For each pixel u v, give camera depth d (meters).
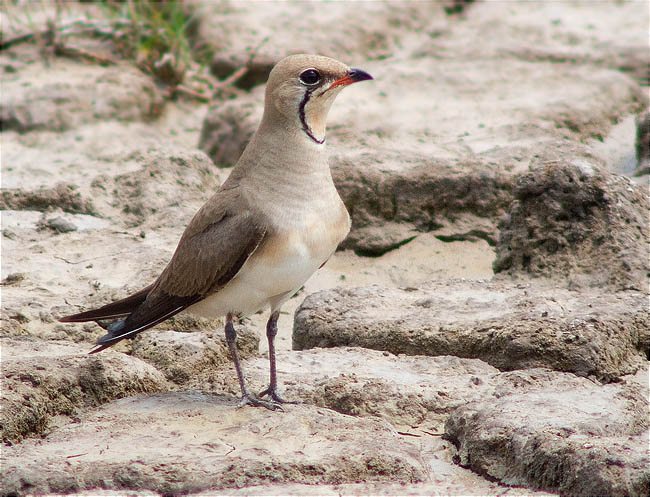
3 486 7.76
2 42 21.22
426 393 9.73
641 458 7.63
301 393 9.84
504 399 9.27
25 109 18.48
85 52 20.95
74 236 14.16
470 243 14.71
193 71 21.09
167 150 17.00
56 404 9.62
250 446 8.36
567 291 11.90
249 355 11.23
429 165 15.13
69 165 17.00
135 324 9.55
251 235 9.05
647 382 10.24
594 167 12.85
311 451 8.31
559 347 10.36
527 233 12.79
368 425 8.89
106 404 9.61
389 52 21.69
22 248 13.79
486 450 8.54
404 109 17.72
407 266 14.38
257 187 9.21
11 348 10.75
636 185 13.11
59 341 11.09
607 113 17.58
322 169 9.30
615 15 22.06
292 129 9.21
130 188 15.52
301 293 13.77
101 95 19.11
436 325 11.10
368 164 15.18
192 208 15.12
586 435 8.30
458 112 17.56
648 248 12.36
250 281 9.24
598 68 19.45
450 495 7.77
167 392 9.88
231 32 21.66
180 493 7.76
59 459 8.12
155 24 20.69
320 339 11.49
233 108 18.06
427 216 14.90
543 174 12.84
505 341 10.62
